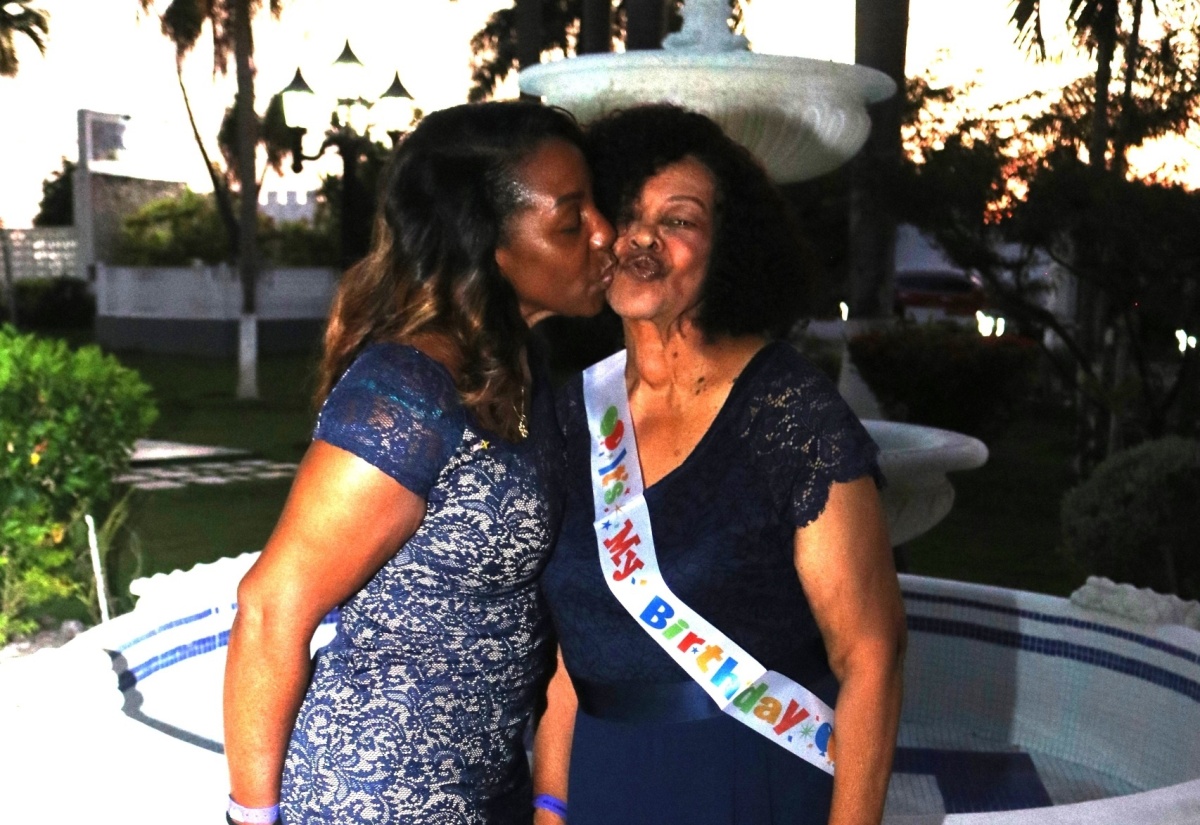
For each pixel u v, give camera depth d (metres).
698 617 1.55
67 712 2.32
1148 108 9.42
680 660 1.56
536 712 1.80
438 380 1.42
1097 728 3.76
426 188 1.46
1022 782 3.66
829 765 1.59
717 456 1.56
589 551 1.62
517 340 1.49
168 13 22.47
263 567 1.41
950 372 9.14
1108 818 1.92
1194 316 8.98
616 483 1.59
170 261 24.27
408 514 1.42
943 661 4.12
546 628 1.61
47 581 5.35
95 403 5.38
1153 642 3.58
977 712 4.06
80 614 5.74
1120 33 9.84
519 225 1.47
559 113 1.53
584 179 1.51
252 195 15.02
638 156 1.59
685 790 1.58
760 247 1.59
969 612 4.08
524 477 1.48
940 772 3.74
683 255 1.57
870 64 9.46
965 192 8.89
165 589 3.54
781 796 1.58
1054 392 14.22
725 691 1.55
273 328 22.25
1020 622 3.97
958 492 10.02
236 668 1.42
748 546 1.54
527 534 1.49
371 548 1.42
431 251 1.46
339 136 11.34
